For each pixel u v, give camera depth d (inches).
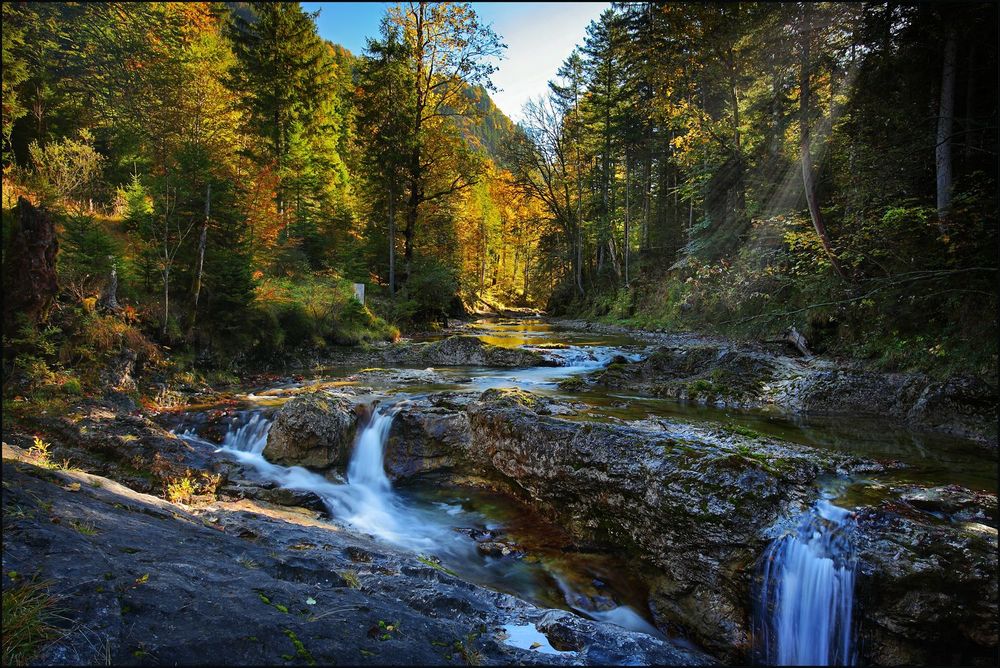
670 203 1200.2
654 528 193.5
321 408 294.0
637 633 133.0
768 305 510.6
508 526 235.5
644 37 631.2
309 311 601.6
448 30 944.9
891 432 273.0
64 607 75.4
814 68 450.3
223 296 453.7
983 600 135.5
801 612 155.6
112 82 893.2
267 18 920.9
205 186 447.8
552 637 122.2
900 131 402.6
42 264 309.4
